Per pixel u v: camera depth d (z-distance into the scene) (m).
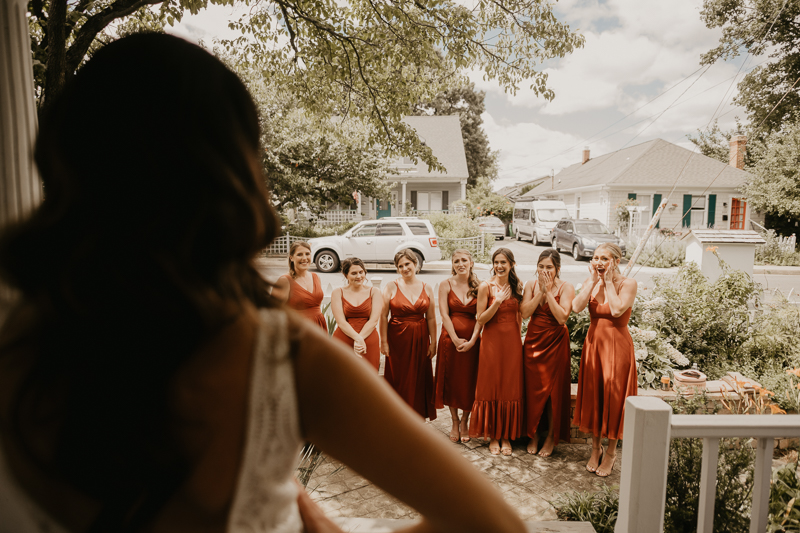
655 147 25.34
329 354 0.48
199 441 0.44
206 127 0.45
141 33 0.48
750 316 5.83
